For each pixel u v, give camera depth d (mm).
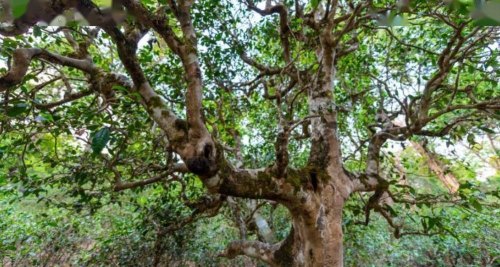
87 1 1004
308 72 4023
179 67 3711
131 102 2971
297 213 2881
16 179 3500
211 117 3902
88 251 6051
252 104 4898
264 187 2520
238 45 4312
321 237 2828
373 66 4445
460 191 3162
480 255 6418
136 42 2305
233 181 2365
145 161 3746
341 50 4020
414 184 8289
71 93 2875
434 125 4539
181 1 2156
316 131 3402
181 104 3693
